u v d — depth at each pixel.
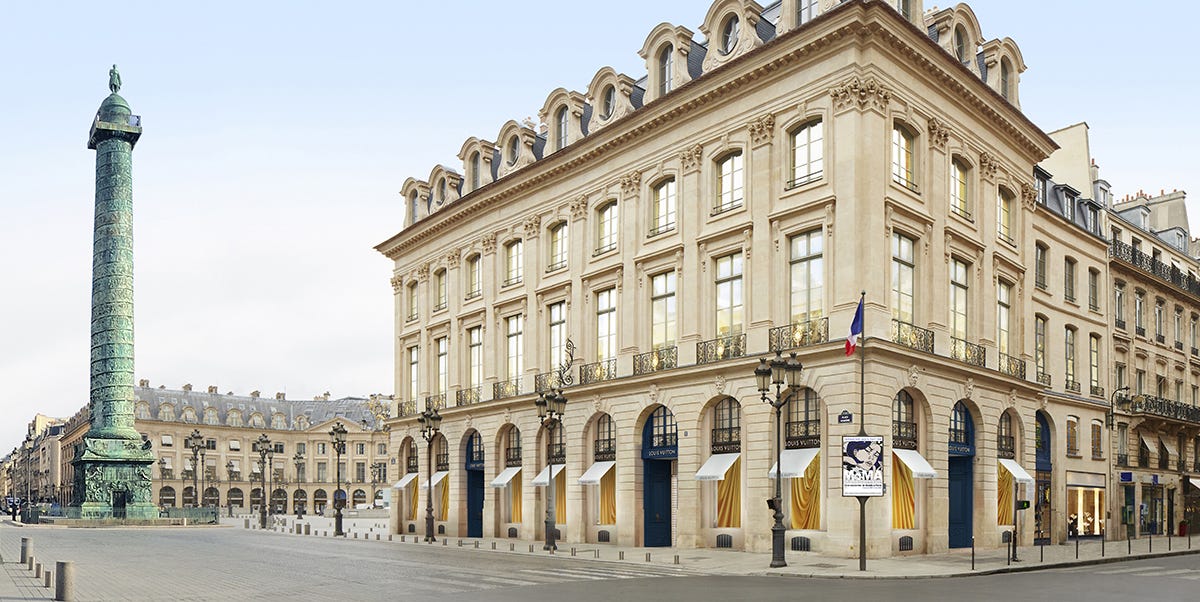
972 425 34.38
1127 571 25.45
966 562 27.39
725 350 33.44
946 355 32.44
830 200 30.45
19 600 17.09
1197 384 54.00
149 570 24.80
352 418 144.25
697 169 35.31
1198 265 56.38
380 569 25.08
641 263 37.38
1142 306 49.34
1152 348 49.44
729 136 34.28
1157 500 48.22
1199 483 50.88
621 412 37.44
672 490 37.34
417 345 53.56
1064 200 43.94
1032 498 37.47
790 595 18.52
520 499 43.97
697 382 34.22
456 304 49.31
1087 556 30.33
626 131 38.00
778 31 33.09
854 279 29.52
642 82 42.28
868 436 26.20
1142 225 54.16
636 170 38.00
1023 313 37.91
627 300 37.72
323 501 139.00
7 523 71.31
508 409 44.28
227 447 136.00
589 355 39.91
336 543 39.72
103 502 65.50
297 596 18.47
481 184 48.31
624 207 38.44
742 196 33.84
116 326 66.75
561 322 42.16
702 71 36.12
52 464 177.12
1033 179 39.25
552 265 43.06
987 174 35.97
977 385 34.06
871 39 30.33
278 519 69.19
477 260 48.66
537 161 42.66
